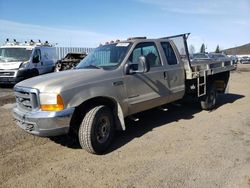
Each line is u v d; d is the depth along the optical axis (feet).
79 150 16.98
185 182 12.88
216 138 18.78
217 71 27.12
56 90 14.79
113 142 18.29
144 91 19.13
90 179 13.38
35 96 15.23
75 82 15.53
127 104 17.98
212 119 23.72
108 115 16.75
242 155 15.84
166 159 15.43
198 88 24.66
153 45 20.66
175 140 18.48
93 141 15.79
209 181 12.94
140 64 17.99
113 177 13.52
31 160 15.60
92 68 18.37
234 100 33.04
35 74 48.78
